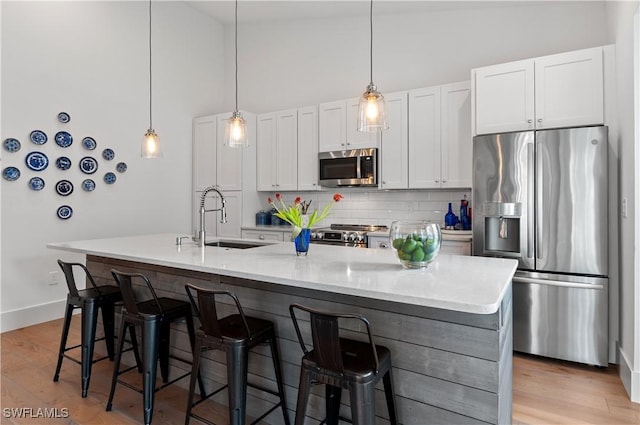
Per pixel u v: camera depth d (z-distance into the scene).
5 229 3.49
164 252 2.44
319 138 4.47
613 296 2.68
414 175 3.88
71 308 2.53
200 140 5.18
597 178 2.66
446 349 1.54
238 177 4.82
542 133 2.83
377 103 2.23
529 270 2.91
